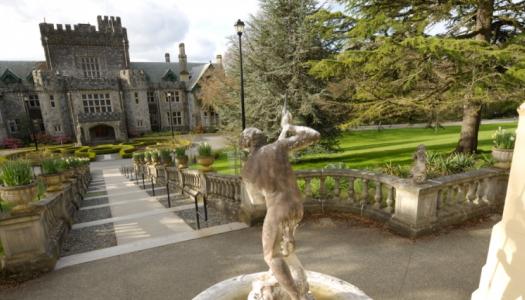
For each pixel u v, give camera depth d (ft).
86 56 160.86
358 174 21.93
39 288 14.97
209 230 21.36
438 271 14.69
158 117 181.57
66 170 34.78
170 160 55.06
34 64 163.94
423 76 40.14
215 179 27.73
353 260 16.08
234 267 16.25
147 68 186.19
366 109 45.39
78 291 14.58
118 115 156.25
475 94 33.83
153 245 19.24
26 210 16.37
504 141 21.35
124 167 94.27
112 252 18.51
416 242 17.58
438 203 19.21
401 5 41.81
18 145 142.82
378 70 40.42
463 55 32.48
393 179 19.48
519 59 31.09
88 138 149.59
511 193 10.06
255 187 8.46
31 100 151.02
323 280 11.77
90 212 31.40
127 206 33.32
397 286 13.65
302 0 57.52
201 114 188.24
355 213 22.21
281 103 59.21
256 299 9.24
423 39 31.53
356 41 42.88
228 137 72.54
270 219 8.21
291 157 62.39
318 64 39.27
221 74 108.37
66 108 153.79
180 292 14.15
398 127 131.23
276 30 60.44
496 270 10.55
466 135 45.16
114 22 165.78
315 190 25.57
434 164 28.71
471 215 20.25
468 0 37.32
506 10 39.83
